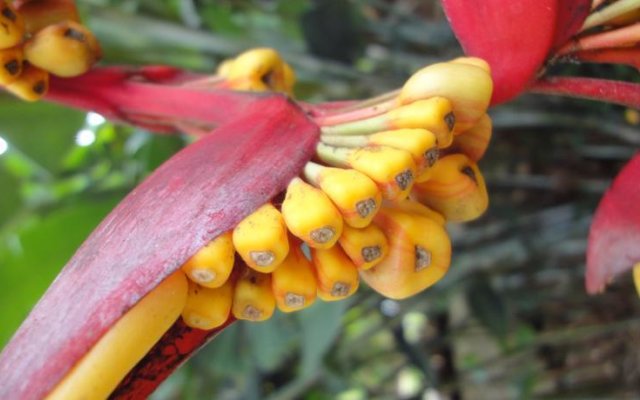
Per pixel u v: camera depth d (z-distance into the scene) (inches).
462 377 23.9
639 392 22.1
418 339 24.9
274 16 20.7
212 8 20.1
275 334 19.5
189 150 7.7
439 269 7.8
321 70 18.2
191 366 20.4
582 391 22.5
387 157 7.2
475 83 7.6
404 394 24.5
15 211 20.5
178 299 6.9
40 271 19.2
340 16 18.3
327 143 7.8
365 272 7.9
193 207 7.1
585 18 7.9
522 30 7.9
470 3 8.0
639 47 8.2
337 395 22.8
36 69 9.2
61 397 6.5
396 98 7.9
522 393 22.0
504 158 19.2
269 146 7.7
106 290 6.7
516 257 19.9
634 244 8.1
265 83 9.8
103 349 6.6
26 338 6.7
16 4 9.2
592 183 19.5
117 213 7.2
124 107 9.8
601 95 8.3
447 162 8.0
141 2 19.3
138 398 7.3
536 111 17.1
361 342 22.6
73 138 19.6
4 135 19.0
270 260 6.9
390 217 7.6
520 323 23.1
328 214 7.0
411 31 19.1
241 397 23.1
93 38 9.3
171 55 19.7
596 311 22.8
